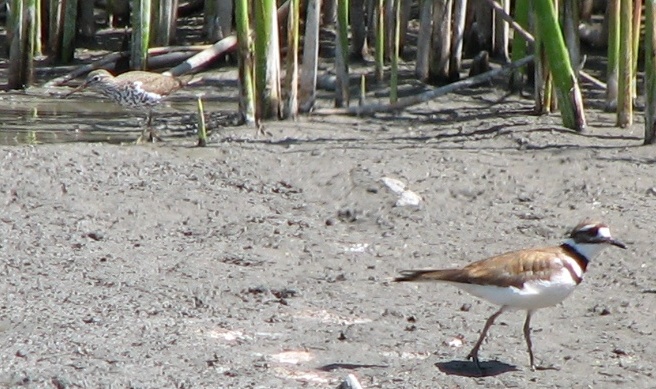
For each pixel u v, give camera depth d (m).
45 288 11.43
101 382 9.12
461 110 19.03
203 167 15.77
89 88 19.06
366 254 12.97
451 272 9.59
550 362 10.05
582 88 19.97
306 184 15.20
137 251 12.76
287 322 10.85
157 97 17.59
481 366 9.88
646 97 16.53
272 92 18.12
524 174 15.45
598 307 11.44
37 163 15.25
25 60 20.83
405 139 17.30
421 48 20.53
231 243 13.20
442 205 14.43
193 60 20.72
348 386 8.94
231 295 11.53
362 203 14.46
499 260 9.54
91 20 23.72
